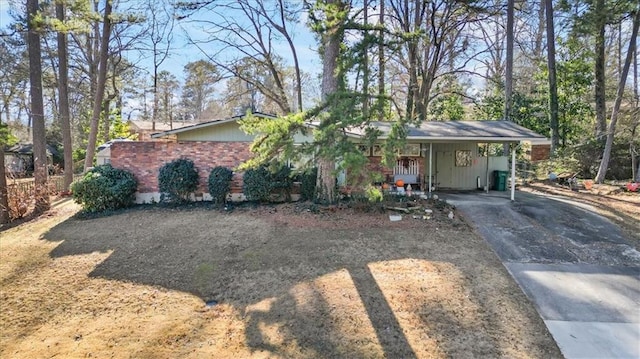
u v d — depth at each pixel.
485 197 12.83
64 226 10.08
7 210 11.47
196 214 10.52
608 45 22.86
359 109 8.47
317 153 8.07
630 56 14.73
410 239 8.30
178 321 5.50
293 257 7.43
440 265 7.01
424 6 19.88
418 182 14.29
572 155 17.97
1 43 19.64
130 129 31.69
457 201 11.80
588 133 19.27
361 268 6.91
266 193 11.24
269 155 8.35
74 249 8.28
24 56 21.91
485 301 5.77
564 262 7.27
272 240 8.35
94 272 7.13
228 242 8.33
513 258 7.44
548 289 6.18
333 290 6.12
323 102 9.05
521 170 20.17
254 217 10.02
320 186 11.00
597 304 5.73
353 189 10.65
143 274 7.01
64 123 16.56
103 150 16.75
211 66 20.98
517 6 21.36
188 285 6.60
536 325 5.18
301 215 9.97
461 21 20.27
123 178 11.53
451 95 23.98
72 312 5.82
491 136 11.49
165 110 33.72
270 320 5.41
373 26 9.24
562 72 19.19
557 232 8.91
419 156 14.38
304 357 4.59
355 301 5.78
